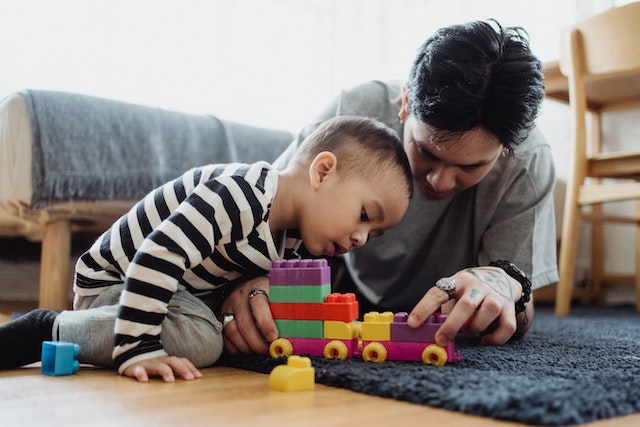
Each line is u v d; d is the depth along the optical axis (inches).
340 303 31.9
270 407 22.1
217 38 100.5
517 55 35.4
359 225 36.4
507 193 44.3
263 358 32.1
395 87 50.9
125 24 91.0
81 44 86.9
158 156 64.0
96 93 87.7
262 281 35.9
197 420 20.2
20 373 30.3
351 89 51.0
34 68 83.0
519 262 43.2
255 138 74.4
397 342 30.8
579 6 92.5
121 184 60.7
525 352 36.2
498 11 102.9
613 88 82.4
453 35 35.8
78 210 59.8
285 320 33.0
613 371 28.9
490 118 34.4
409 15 117.3
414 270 49.9
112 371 30.8
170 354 31.2
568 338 46.6
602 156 70.6
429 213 47.7
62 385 26.7
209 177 34.7
